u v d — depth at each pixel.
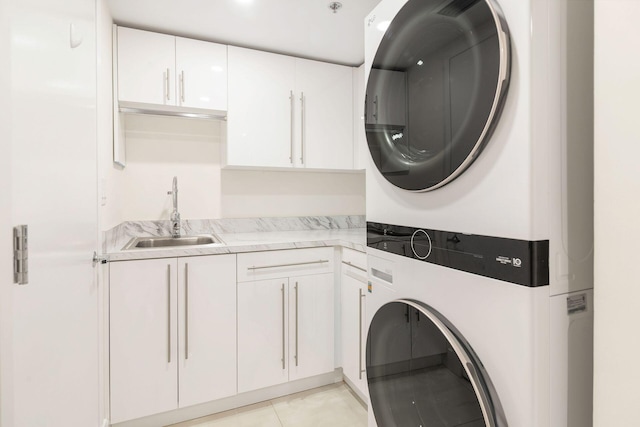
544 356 0.68
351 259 1.99
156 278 1.73
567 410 0.70
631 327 0.57
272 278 1.99
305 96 2.46
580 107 0.72
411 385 0.98
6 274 0.61
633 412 0.57
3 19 0.60
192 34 2.18
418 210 0.97
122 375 1.67
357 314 1.91
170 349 1.76
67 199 0.99
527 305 0.67
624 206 0.58
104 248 1.62
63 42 0.95
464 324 0.82
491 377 0.75
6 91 0.61
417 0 0.93
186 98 2.13
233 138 2.27
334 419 1.82
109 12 1.85
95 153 1.39
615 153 0.59
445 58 0.84
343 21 2.04
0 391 0.59
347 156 2.61
